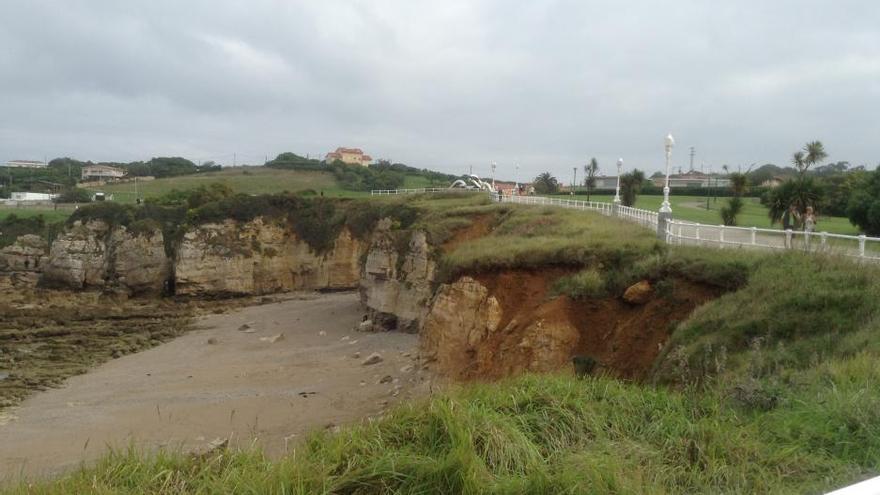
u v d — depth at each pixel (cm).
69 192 10150
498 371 1992
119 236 5709
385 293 4309
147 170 14550
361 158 19325
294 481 588
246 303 5531
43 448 2030
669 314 1684
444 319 2498
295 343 3862
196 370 3198
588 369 1714
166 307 5312
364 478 602
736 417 783
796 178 4169
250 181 12450
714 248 1859
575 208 3841
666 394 903
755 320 1303
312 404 2495
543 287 2169
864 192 3388
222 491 577
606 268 2047
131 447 716
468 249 2691
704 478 635
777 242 2322
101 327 4412
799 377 923
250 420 2283
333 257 6019
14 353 3622
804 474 630
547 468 622
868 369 897
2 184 11994
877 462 625
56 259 5606
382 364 3152
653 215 2742
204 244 5809
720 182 9781
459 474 592
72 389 2866
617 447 702
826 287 1335
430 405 750
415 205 5322
